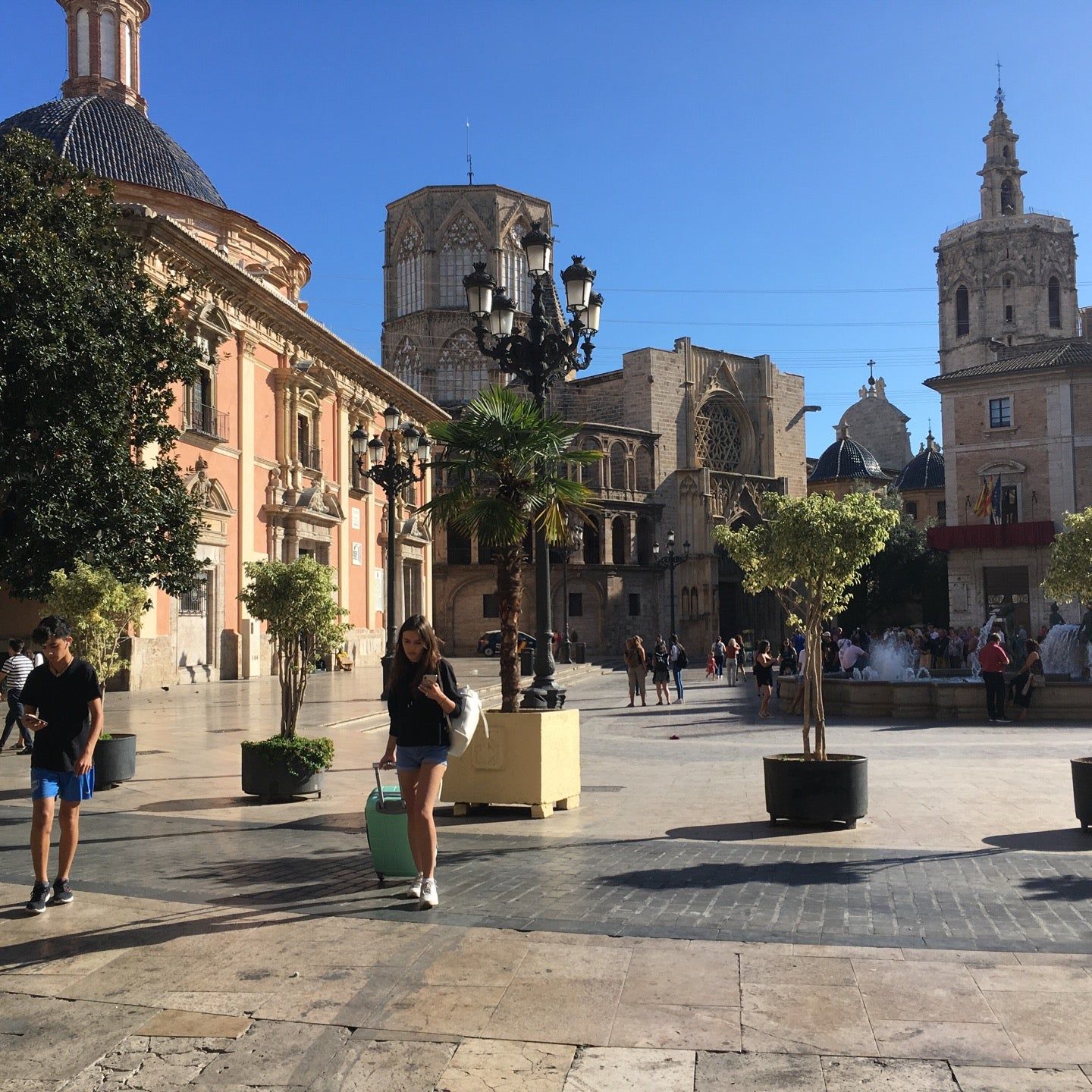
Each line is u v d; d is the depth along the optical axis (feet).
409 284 234.38
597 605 218.18
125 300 63.26
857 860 26.48
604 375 245.86
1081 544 39.73
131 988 17.02
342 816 34.12
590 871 25.20
